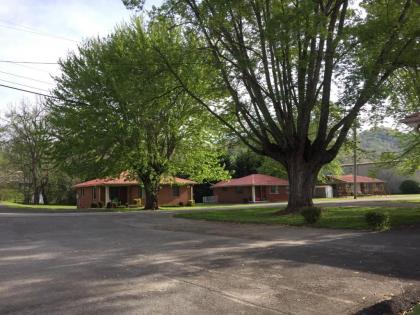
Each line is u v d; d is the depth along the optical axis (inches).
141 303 270.7
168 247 504.1
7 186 2805.1
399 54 764.0
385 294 289.3
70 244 546.6
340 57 776.9
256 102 925.2
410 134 1130.7
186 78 952.9
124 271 364.5
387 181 2915.8
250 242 537.6
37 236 651.5
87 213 1328.7
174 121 1437.0
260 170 2573.8
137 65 895.7
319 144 910.4
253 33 870.4
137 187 2062.0
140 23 1370.6
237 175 2603.3
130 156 1464.1
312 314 250.4
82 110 1429.6
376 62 768.9
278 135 928.9
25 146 2433.6
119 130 1406.3
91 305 267.1
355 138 1127.0
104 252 471.5
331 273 350.6
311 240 537.6
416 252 430.6
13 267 389.7
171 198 2048.5
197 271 362.6
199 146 1604.3
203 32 865.5
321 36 758.5
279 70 892.6
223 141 1196.5
